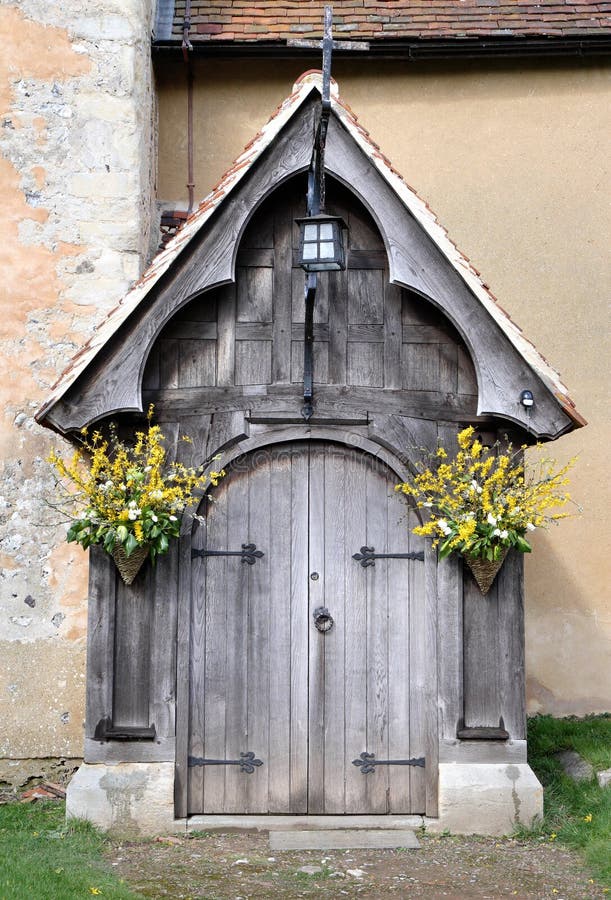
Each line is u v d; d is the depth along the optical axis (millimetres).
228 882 5492
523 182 8859
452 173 8844
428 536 6551
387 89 8859
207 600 6551
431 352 6547
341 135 6293
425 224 6230
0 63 7648
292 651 6547
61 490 7520
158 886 5414
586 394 8797
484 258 8820
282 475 6625
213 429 6492
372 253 6570
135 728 6363
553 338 8812
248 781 6469
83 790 6266
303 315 6543
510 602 6508
